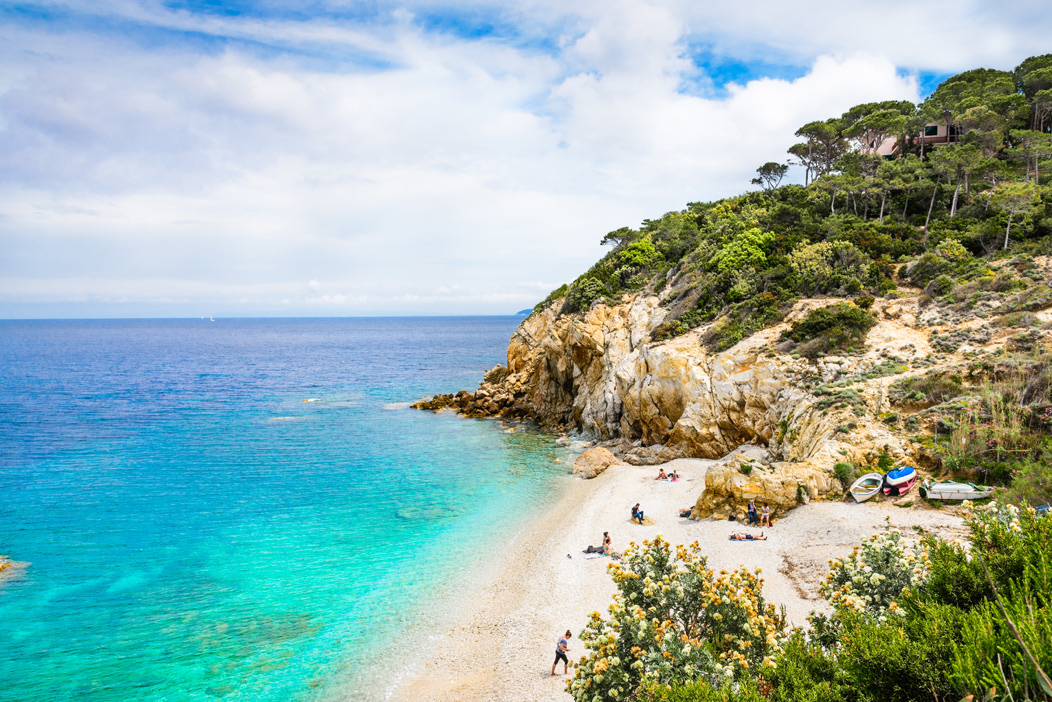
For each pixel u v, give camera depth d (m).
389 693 19.69
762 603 14.41
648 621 12.90
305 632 23.44
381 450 54.53
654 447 47.16
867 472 29.06
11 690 19.78
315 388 102.31
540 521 35.16
